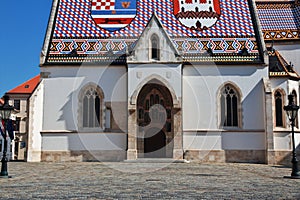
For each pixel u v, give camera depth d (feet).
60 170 111.96
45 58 160.56
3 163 91.61
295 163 91.91
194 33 168.55
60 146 156.46
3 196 59.57
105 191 65.21
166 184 75.61
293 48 189.16
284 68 165.17
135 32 168.76
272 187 71.51
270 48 178.09
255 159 154.81
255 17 171.94
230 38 166.61
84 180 83.35
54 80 159.94
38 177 90.63
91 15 173.99
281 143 156.25
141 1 178.40
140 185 73.82
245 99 157.99
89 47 164.76
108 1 177.58
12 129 232.12
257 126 156.66
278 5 199.82
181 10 175.11
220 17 173.37
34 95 154.92
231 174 99.50
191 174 98.63
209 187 70.90
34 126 154.61
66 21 172.24
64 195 60.59
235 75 159.33
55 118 158.20
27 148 153.58
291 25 193.16
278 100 161.48
